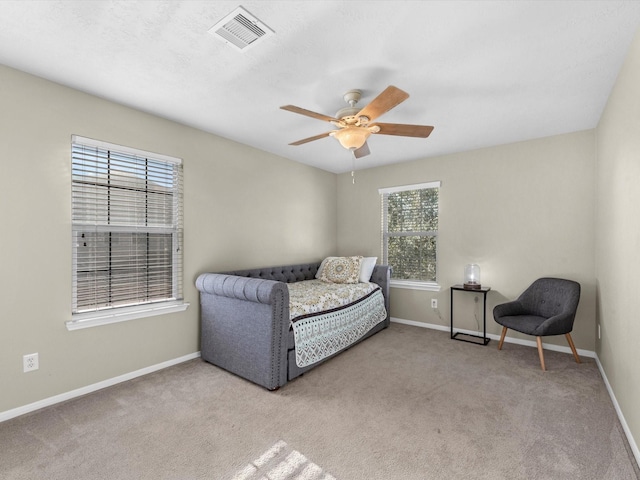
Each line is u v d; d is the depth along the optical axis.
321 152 4.01
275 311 2.50
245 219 3.69
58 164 2.30
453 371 2.85
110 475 1.59
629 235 1.89
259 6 1.53
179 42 1.82
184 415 2.13
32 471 1.62
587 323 3.22
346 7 1.53
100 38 1.78
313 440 1.88
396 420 2.08
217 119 2.95
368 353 3.32
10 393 2.09
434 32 1.72
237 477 1.58
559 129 3.22
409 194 4.50
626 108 1.94
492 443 1.84
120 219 2.65
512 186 3.64
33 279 2.19
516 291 3.63
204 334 3.05
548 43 1.82
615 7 1.54
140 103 2.61
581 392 2.45
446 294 4.13
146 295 2.83
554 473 1.60
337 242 5.15
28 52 1.92
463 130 3.24
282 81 2.26
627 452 1.76
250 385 2.58
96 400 2.32
